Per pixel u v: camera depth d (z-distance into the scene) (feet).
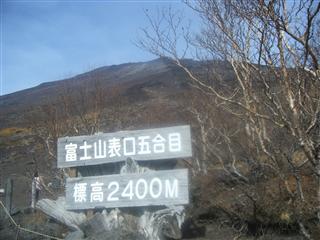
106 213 26.53
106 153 26.86
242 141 32.40
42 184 40.47
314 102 21.12
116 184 26.22
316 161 20.42
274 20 19.08
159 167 27.37
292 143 24.81
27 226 31.37
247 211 28.02
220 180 31.58
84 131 40.73
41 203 30.68
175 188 24.97
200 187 31.83
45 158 48.29
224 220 29.37
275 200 26.81
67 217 28.50
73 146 27.71
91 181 26.89
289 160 22.65
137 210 26.48
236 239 27.14
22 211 37.32
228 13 26.30
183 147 25.36
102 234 25.58
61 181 39.45
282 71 20.39
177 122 43.09
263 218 27.35
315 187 24.34
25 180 56.75
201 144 38.60
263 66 23.26
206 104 39.52
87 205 26.78
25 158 74.59
